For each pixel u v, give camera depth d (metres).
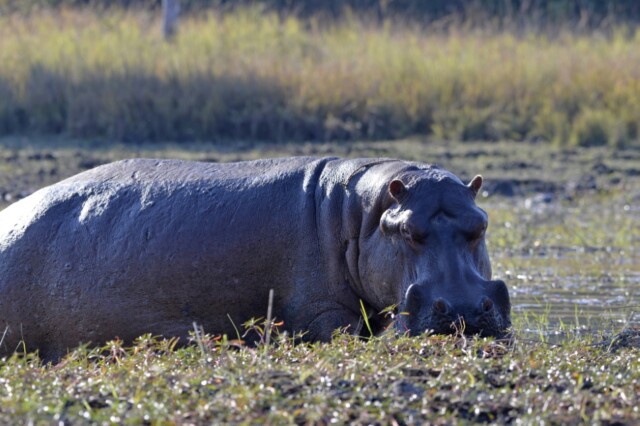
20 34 85.00
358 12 102.81
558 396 17.67
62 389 18.05
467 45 85.56
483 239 23.39
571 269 40.72
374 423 16.56
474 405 17.19
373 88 74.00
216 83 73.31
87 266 25.48
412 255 22.64
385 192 23.69
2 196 54.62
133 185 26.08
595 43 88.50
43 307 25.92
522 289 36.66
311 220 24.64
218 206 25.11
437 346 20.48
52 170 60.84
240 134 70.75
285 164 25.81
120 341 23.38
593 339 25.45
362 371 18.52
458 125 71.50
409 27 98.62
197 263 24.84
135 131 69.94
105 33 86.19
